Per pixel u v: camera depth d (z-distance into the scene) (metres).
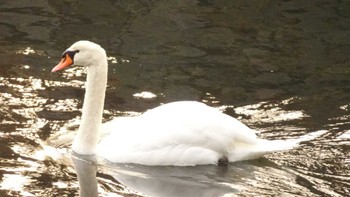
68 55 13.28
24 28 18.30
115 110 14.83
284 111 14.92
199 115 13.09
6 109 14.61
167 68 16.64
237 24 19.08
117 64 16.73
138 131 13.15
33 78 15.97
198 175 12.68
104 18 19.11
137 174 12.68
